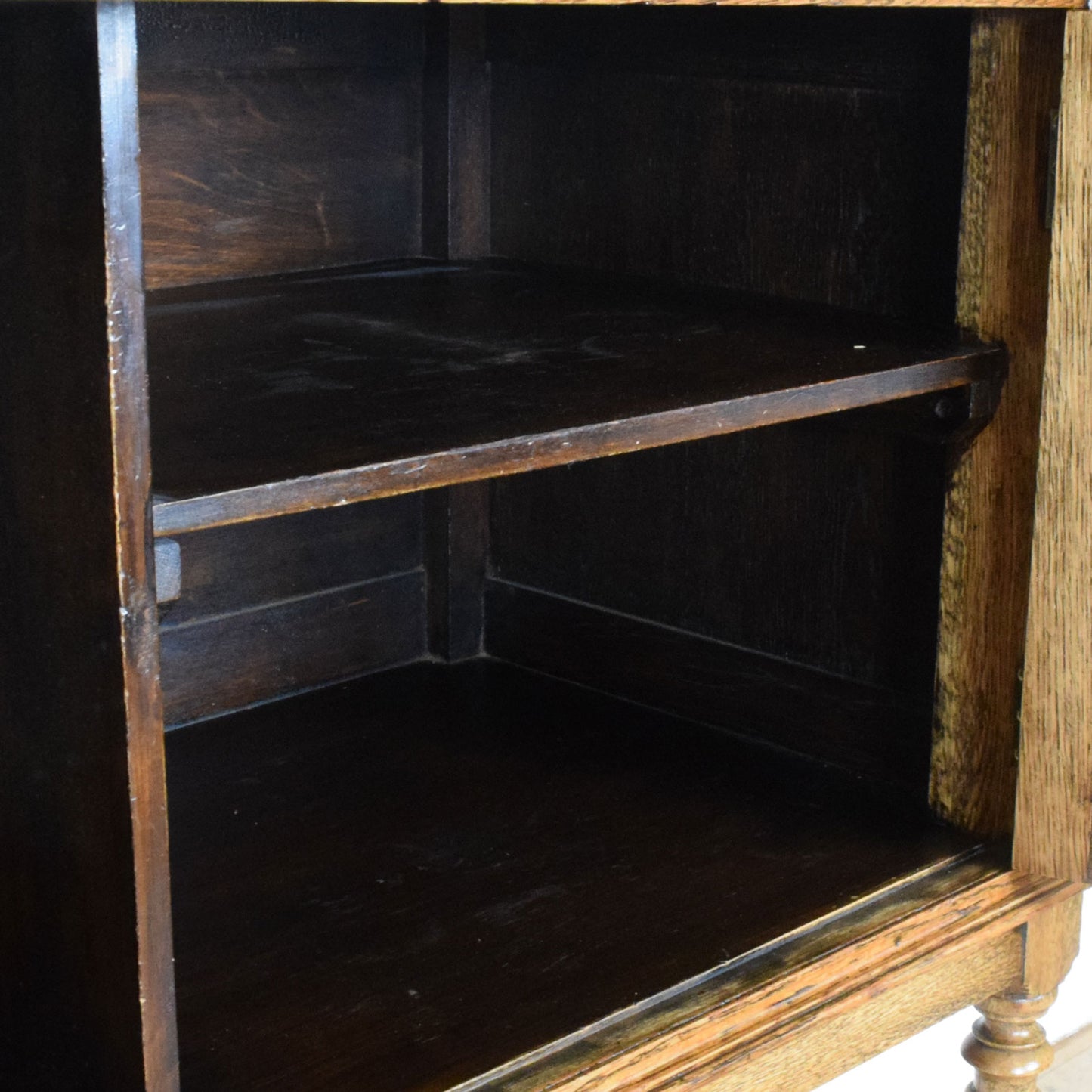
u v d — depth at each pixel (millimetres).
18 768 813
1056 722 1192
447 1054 953
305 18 1402
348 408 947
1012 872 1237
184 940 1088
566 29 1433
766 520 1389
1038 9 1105
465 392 996
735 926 1121
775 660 1408
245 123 1391
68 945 808
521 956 1074
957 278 1196
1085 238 1106
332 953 1073
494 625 1628
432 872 1194
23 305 729
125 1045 784
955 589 1243
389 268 1480
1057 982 1339
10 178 719
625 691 1530
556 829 1269
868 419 1265
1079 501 1146
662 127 1388
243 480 778
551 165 1481
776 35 1289
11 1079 884
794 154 1302
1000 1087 1368
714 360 1107
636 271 1439
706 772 1381
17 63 700
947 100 1191
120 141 672
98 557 724
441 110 1498
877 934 1130
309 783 1346
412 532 1600
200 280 1392
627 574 1509
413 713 1494
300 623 1521
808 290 1318
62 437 727
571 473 1530
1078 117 1094
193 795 1317
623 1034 990
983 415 1182
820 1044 1127
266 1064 939
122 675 727
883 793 1344
